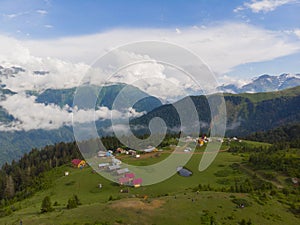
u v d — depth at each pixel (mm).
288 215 52156
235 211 48750
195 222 41188
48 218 40625
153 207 45000
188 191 58719
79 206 50656
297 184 71750
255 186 70250
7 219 46281
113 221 37562
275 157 89812
